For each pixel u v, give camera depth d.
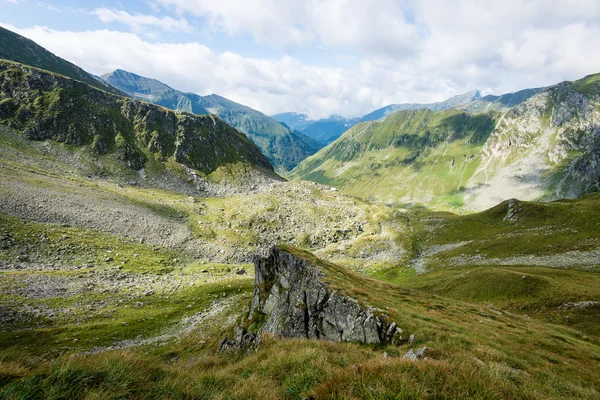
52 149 171.50
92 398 8.80
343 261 135.00
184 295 83.00
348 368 12.12
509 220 140.88
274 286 44.09
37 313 59.16
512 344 28.02
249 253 133.88
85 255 93.50
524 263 99.38
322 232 160.12
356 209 187.50
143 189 174.88
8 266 75.38
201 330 62.25
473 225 148.62
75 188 130.75
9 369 9.40
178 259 114.44
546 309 59.47
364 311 30.27
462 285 81.19
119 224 119.31
